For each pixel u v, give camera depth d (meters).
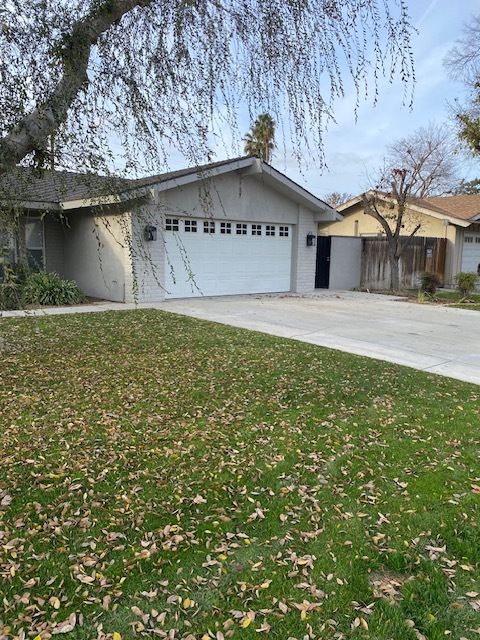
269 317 9.60
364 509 2.74
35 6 2.75
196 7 3.07
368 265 16.94
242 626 1.89
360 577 2.17
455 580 2.16
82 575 2.16
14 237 3.49
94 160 3.17
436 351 6.83
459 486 3.01
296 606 1.99
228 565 2.25
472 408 4.43
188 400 4.55
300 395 4.75
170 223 11.79
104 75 3.05
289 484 3.02
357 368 5.77
